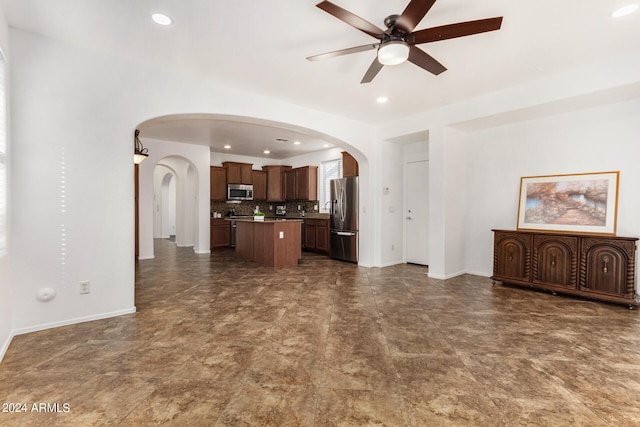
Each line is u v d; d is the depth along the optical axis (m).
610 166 3.69
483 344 2.44
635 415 1.59
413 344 2.44
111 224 3.02
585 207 3.82
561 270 3.74
